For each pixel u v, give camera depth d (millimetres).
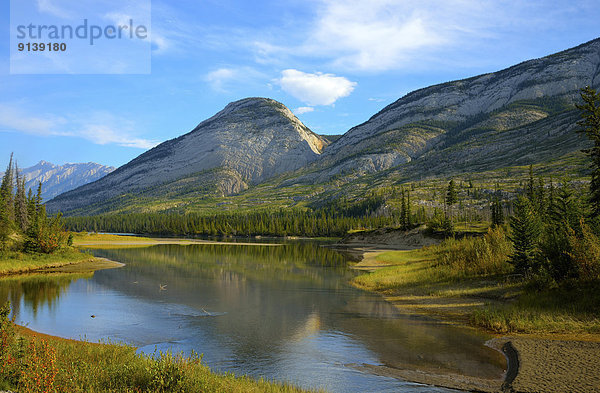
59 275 49406
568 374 13406
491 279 32844
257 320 25594
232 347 19562
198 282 43656
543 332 18969
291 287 40062
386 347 19000
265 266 61750
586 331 17969
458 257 43219
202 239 178375
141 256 78500
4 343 11750
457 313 25438
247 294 35812
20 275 49188
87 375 11195
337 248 114562
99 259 69188
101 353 14875
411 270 46812
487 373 14992
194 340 20922
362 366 16453
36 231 62938
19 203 85500
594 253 23234
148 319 26000
